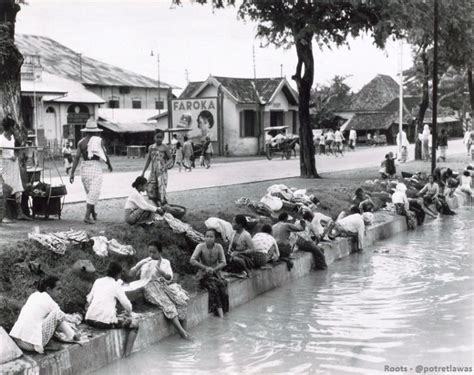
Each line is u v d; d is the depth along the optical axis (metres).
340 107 81.81
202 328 10.59
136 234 12.20
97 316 8.97
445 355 9.08
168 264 10.45
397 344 9.64
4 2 13.83
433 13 28.50
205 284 11.38
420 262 15.80
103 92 57.25
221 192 20.42
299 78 27.03
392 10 24.16
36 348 7.85
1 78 13.73
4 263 9.72
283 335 10.19
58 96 44.62
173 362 8.95
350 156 47.44
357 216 17.28
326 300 12.32
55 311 8.15
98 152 13.16
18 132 13.88
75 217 14.16
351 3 23.52
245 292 12.26
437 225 22.00
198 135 48.94
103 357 8.67
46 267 9.98
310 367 8.75
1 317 8.40
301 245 15.13
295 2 24.97
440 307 11.66
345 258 16.50
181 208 14.12
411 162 38.81
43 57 58.81
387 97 79.62
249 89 51.06
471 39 35.06
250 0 26.03
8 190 13.08
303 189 20.30
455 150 54.81
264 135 51.00
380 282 13.77
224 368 8.72
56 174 28.83
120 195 19.22
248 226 14.93
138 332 9.36
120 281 9.45
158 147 14.20
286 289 13.28
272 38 26.94
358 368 8.66
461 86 73.06
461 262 15.73
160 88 62.00
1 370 7.27
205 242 11.73
